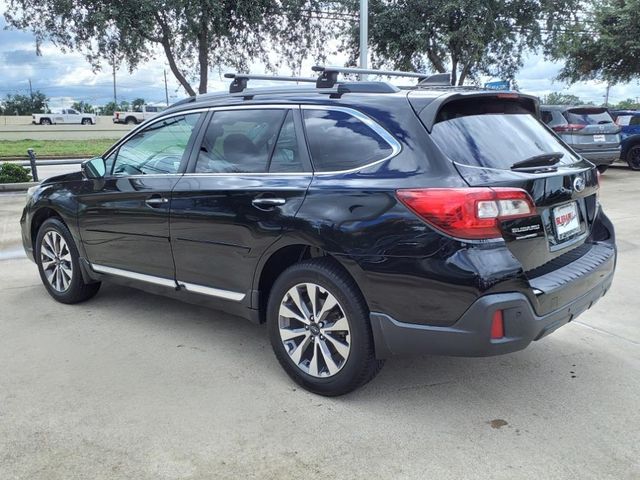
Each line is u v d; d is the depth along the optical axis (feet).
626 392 11.50
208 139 13.20
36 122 197.57
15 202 36.65
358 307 10.41
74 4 53.26
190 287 13.38
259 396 11.35
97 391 11.54
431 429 10.16
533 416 10.61
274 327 11.78
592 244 12.33
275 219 11.20
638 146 52.19
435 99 10.34
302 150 11.51
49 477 8.82
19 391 11.53
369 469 9.02
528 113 12.28
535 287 9.78
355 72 13.51
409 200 9.61
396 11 57.62
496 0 56.75
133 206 14.12
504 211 9.36
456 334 9.46
